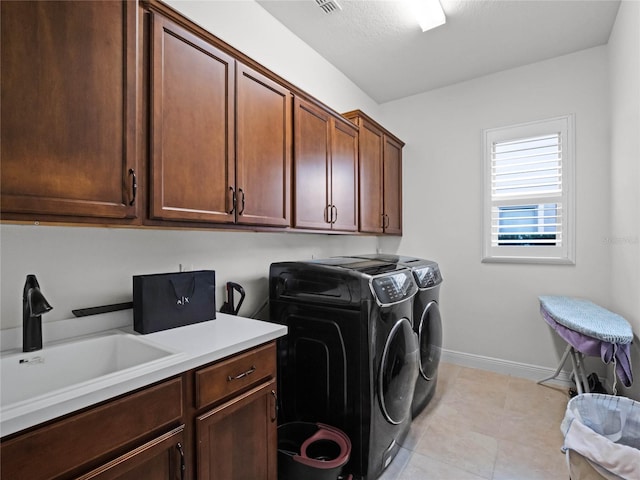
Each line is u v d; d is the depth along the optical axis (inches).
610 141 96.9
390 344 67.0
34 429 28.3
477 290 121.4
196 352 43.4
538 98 110.0
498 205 117.9
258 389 51.2
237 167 59.2
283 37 91.0
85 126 39.3
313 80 102.6
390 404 66.9
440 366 122.9
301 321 70.1
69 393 30.7
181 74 50.3
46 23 36.2
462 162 124.3
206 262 71.8
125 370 35.9
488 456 71.2
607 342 69.8
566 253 106.0
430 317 91.0
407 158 136.0
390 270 74.0
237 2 77.8
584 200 103.2
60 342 47.4
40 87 35.8
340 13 86.3
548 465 67.9
